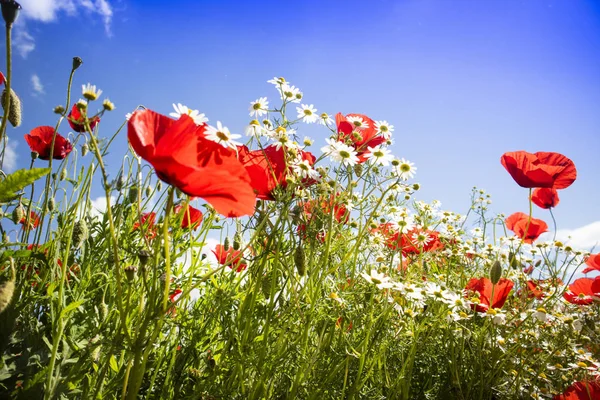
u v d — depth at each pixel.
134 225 0.45
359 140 0.50
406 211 0.60
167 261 0.24
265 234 0.41
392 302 0.48
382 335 0.46
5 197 0.25
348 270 0.52
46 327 0.33
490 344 0.54
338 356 0.44
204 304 0.45
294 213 0.41
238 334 0.38
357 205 0.47
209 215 0.48
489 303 0.55
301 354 0.41
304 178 0.45
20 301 0.32
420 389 0.53
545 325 0.60
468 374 0.54
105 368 0.28
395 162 0.49
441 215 0.77
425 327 0.50
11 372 0.29
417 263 0.62
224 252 0.53
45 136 0.53
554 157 0.58
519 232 0.72
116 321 0.33
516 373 0.54
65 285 0.37
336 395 0.44
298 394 0.41
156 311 0.25
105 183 0.24
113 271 0.39
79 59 0.31
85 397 0.29
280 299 0.41
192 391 0.39
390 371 0.51
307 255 0.43
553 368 0.56
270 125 0.46
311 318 0.39
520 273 0.66
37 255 0.29
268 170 0.40
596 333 0.60
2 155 0.35
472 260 0.77
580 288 0.63
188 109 0.34
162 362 0.40
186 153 0.24
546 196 0.63
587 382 0.51
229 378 0.38
